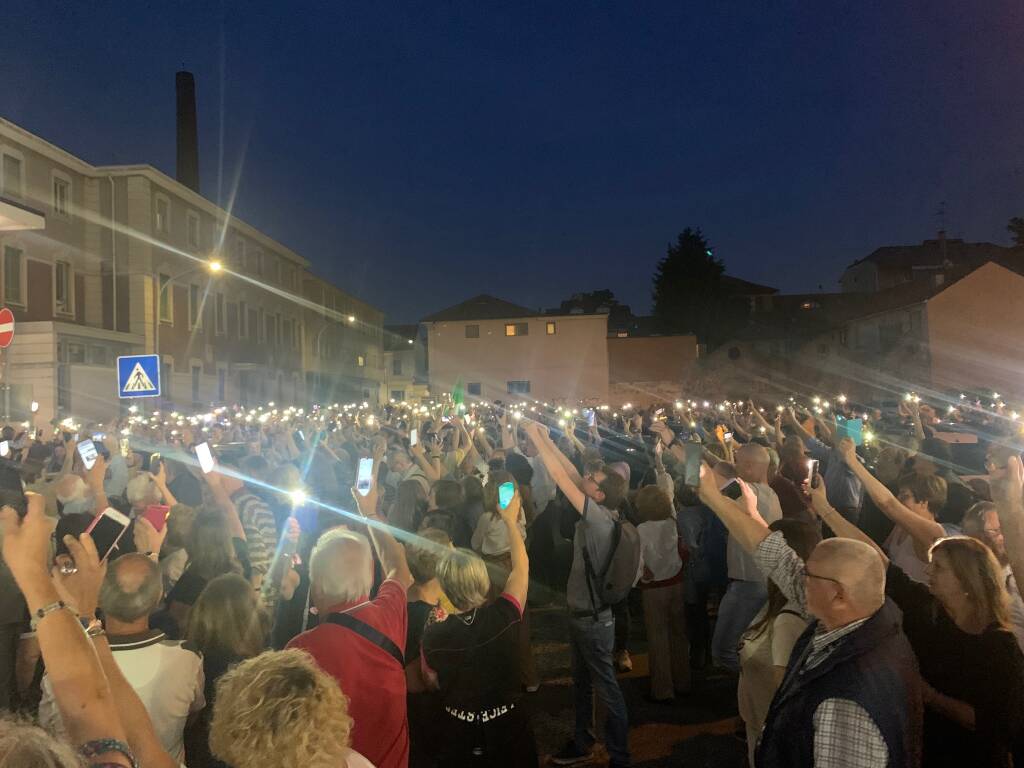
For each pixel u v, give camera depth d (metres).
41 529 2.27
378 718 3.24
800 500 6.52
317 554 3.48
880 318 47.50
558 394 53.75
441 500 6.76
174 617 4.60
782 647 3.47
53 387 26.30
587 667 5.50
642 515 6.68
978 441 10.91
